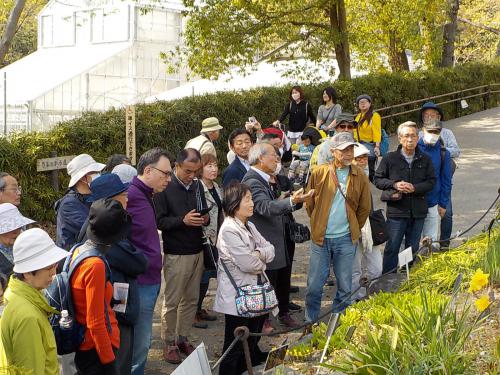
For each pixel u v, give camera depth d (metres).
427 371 4.50
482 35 42.41
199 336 7.37
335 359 5.20
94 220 4.62
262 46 19.31
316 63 20.75
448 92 25.47
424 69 26.73
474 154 18.05
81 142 12.08
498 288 6.55
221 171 15.54
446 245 9.50
